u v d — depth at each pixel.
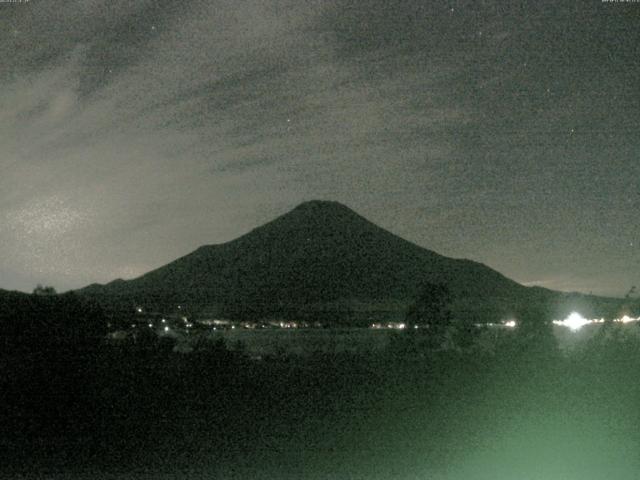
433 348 15.40
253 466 11.31
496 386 13.34
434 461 11.41
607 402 12.95
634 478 10.15
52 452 12.35
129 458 11.97
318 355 15.40
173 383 14.26
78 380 13.62
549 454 11.72
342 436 12.91
